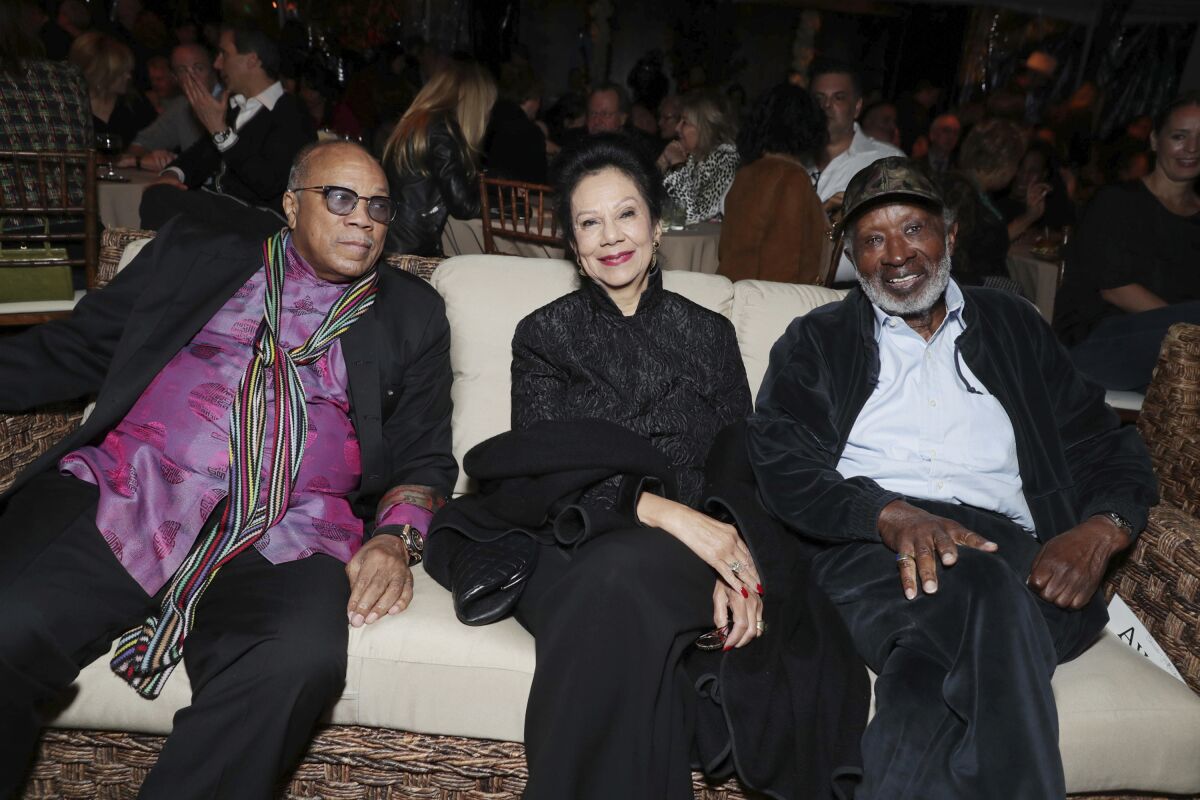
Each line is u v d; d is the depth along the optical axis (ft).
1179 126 10.43
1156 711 5.50
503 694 5.69
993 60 29.45
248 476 6.21
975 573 5.53
